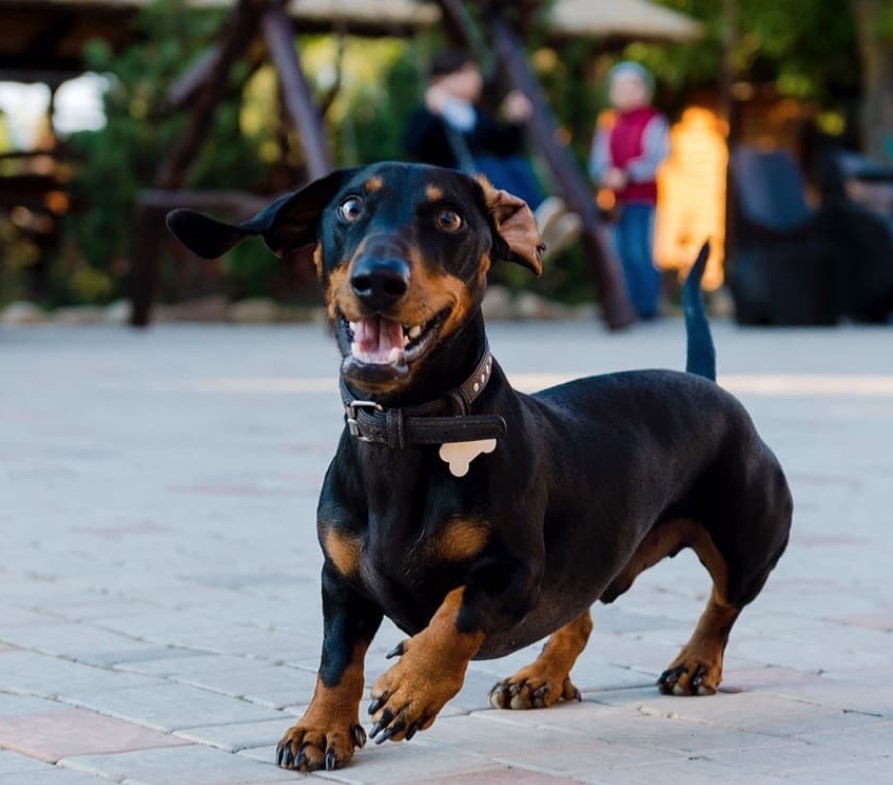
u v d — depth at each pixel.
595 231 18.94
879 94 30.38
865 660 5.09
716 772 3.87
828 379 13.73
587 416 4.44
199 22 23.20
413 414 3.94
